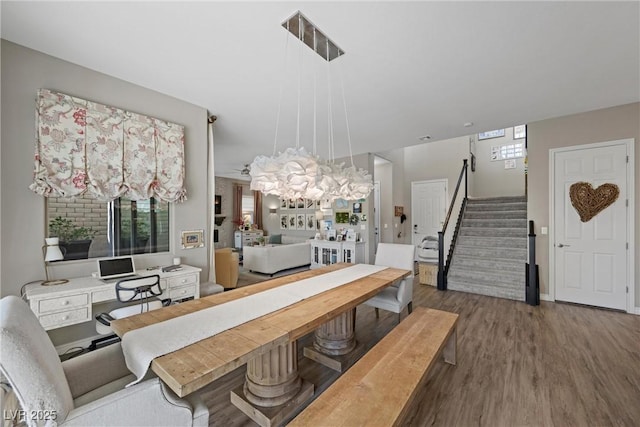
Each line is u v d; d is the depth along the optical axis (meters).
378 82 2.96
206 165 3.66
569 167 4.00
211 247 3.78
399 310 3.03
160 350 1.34
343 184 2.31
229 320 1.71
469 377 2.28
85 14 1.94
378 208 8.30
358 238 6.43
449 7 1.88
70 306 2.20
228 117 4.02
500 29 2.10
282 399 1.94
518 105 3.59
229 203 10.52
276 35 2.18
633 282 3.60
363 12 1.92
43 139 2.36
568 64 2.59
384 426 1.19
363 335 3.12
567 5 1.86
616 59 2.50
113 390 1.46
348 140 5.04
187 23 2.04
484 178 8.49
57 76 2.48
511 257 4.98
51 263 2.48
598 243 3.82
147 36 2.19
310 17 1.97
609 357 2.54
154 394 1.19
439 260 4.93
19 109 2.29
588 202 3.86
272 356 1.98
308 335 3.18
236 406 1.99
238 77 2.86
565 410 1.88
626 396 2.01
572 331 3.12
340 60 2.54
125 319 1.73
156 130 3.10
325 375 2.38
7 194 2.23
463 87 3.07
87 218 2.72
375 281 2.69
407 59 2.52
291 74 2.79
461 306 4.03
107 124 2.73
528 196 4.35
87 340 2.63
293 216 9.34
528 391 2.09
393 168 7.92
